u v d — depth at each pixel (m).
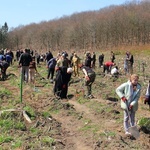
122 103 9.79
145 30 109.75
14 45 148.12
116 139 9.35
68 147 8.92
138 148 9.00
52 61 21.41
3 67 21.88
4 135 9.23
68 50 121.69
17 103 13.06
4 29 142.12
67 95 16.58
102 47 114.25
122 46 108.44
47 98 14.84
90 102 14.44
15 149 8.34
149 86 14.75
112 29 115.81
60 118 12.16
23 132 9.60
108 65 27.98
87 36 122.56
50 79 21.56
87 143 9.23
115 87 19.66
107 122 11.38
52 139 9.12
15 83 19.69
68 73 15.80
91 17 150.00
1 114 10.62
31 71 20.09
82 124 11.27
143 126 10.56
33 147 8.49
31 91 17.11
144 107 14.62
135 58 59.78
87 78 15.35
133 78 9.73
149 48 92.00
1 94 14.58
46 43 139.62
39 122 10.48
